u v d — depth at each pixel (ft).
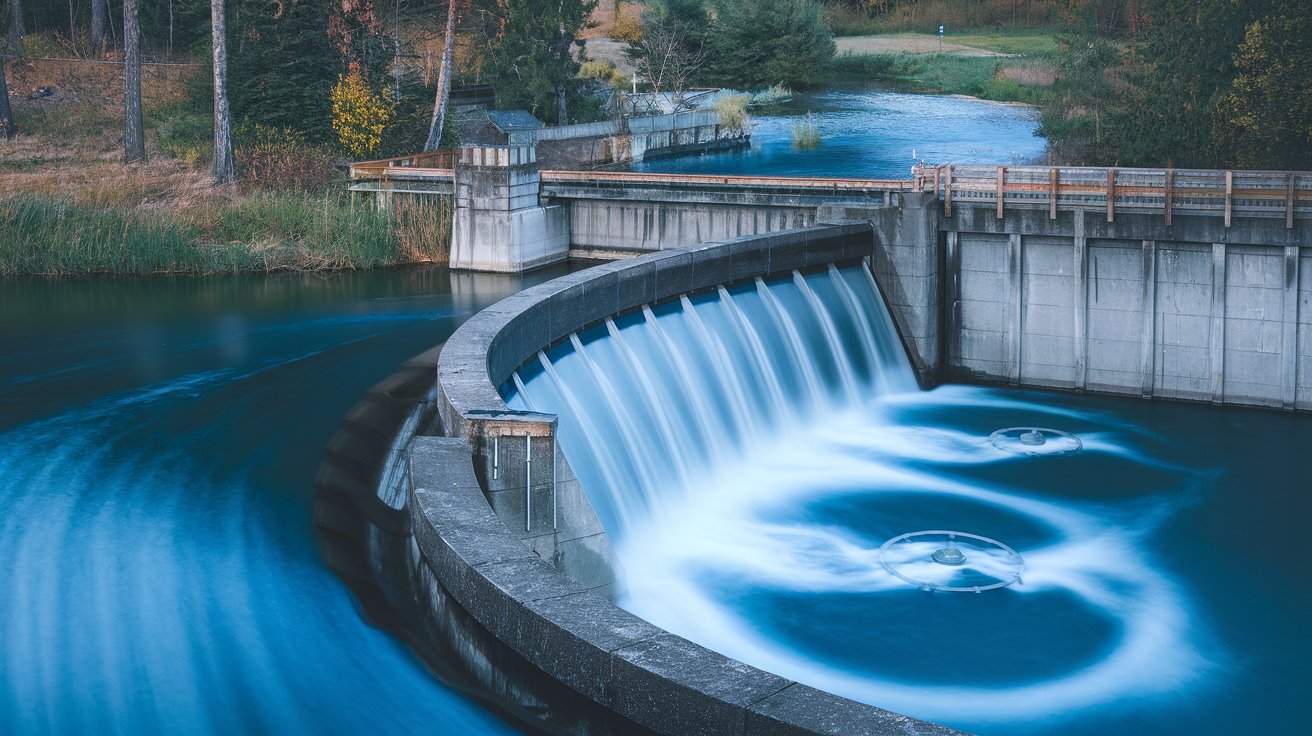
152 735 48.08
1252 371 121.08
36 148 218.59
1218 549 89.45
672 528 88.63
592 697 43.42
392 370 102.58
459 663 50.72
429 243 171.12
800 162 262.67
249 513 70.74
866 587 80.84
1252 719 67.05
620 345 95.30
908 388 131.95
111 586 60.90
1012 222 127.44
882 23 522.06
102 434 85.46
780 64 398.62
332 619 57.41
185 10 298.56
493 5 301.43
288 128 224.33
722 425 102.37
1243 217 117.60
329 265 164.76
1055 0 494.59
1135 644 74.54
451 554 51.24
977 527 92.22
